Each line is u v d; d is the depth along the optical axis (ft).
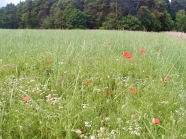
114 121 6.49
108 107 7.56
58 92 8.68
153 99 7.77
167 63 12.12
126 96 8.00
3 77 9.91
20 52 15.17
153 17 129.59
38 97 7.86
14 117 6.20
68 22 136.77
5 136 5.66
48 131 5.88
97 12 136.36
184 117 6.34
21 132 5.47
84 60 12.28
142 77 10.68
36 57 13.78
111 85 9.51
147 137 5.62
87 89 8.83
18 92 7.87
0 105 6.68
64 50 14.76
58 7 146.61
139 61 13.17
